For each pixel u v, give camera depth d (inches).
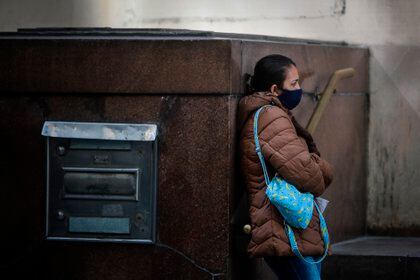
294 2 331.0
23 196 244.1
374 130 323.0
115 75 237.3
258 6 335.0
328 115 291.0
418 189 319.0
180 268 239.0
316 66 281.3
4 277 246.2
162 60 235.1
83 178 240.1
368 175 324.2
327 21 326.6
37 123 242.2
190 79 234.1
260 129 224.5
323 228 225.9
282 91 233.5
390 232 322.7
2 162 244.7
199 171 236.1
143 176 238.7
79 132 238.2
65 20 354.3
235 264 242.2
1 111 243.9
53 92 240.1
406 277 274.5
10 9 358.3
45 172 242.2
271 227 222.8
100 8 350.9
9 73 241.6
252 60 244.8
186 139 236.2
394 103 319.9
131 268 241.4
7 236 245.6
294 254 221.3
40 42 239.9
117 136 236.5
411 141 319.0
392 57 319.6
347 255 278.4
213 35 244.4
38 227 243.9
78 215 241.6
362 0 321.7
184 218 237.9
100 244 242.2
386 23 319.6
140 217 239.8
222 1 339.3
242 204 247.0
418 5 315.9
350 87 307.6
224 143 233.6
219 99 233.3
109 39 237.0
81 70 238.7
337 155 299.0
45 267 244.4
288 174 218.8
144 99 237.6
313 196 224.5
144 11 347.6
